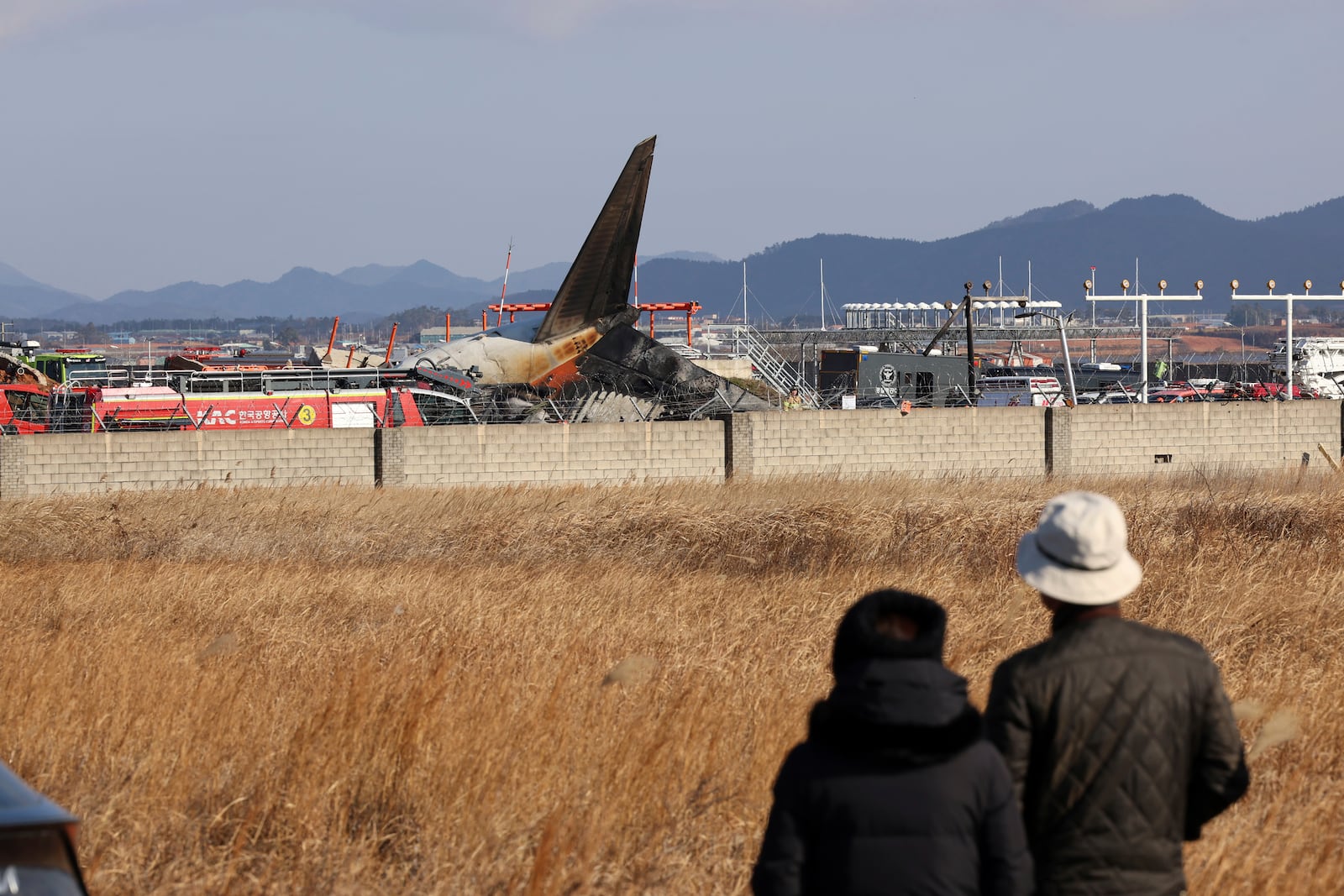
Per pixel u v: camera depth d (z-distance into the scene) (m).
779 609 38.69
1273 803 19.20
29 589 46.38
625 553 57.69
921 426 108.25
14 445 93.06
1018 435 110.06
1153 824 11.19
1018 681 11.52
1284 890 15.70
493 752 20.75
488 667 28.41
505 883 17.67
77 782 21.52
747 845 18.47
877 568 51.09
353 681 24.03
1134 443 111.75
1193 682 11.41
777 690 25.97
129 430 104.62
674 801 19.77
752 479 88.44
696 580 46.91
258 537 62.62
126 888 17.75
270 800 19.86
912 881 9.46
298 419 109.81
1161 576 42.59
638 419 125.50
